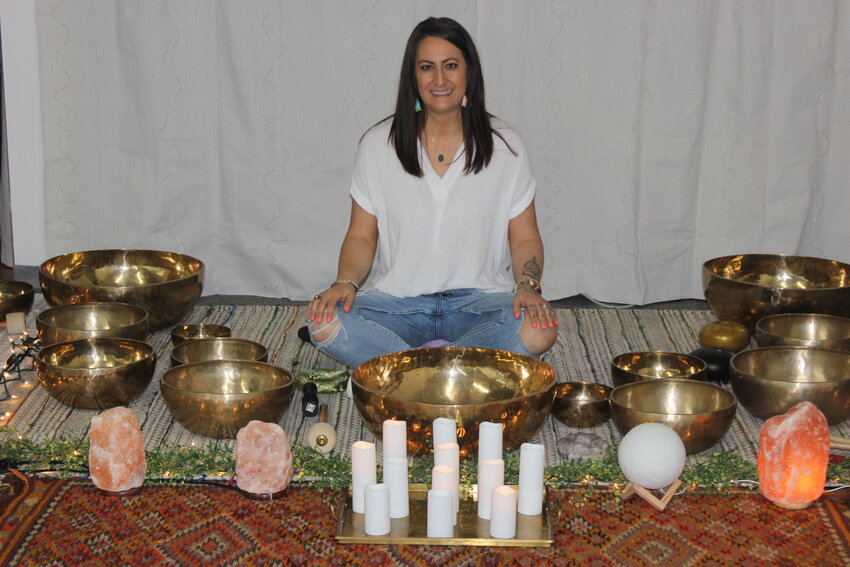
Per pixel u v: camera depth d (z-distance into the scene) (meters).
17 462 1.88
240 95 3.09
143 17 3.04
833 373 2.18
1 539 1.65
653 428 1.76
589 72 3.05
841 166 3.13
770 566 1.59
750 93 3.07
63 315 2.47
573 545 1.65
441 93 2.26
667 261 3.22
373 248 2.47
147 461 1.87
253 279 3.27
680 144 3.10
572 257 3.22
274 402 1.99
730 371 2.13
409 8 3.02
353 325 2.24
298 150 3.15
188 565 1.59
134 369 2.11
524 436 1.90
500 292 2.40
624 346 2.64
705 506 1.78
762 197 3.15
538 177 3.15
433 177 2.36
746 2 3.00
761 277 2.83
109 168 3.16
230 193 3.19
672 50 3.01
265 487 1.78
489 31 3.03
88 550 1.63
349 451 1.98
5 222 3.29
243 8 3.02
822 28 3.01
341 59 3.07
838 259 3.21
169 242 3.23
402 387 2.10
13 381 2.30
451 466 1.73
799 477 1.72
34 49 3.16
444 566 1.59
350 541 1.65
